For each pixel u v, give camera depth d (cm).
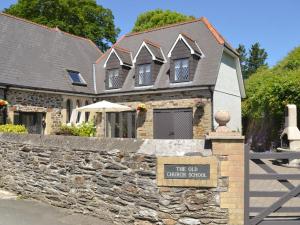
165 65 1870
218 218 604
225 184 605
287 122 1482
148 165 640
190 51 1720
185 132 1717
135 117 1883
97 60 2222
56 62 1917
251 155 609
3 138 976
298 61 2255
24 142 902
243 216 605
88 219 706
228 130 615
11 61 1666
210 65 1719
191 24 2019
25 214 731
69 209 770
